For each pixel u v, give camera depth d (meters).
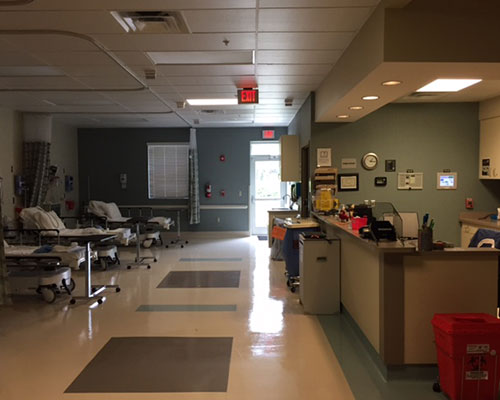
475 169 6.23
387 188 6.25
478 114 6.18
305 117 6.86
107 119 8.77
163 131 10.08
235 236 10.25
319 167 6.23
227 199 10.25
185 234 10.23
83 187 10.07
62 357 3.32
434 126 6.21
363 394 2.75
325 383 2.90
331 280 4.42
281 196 10.48
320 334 3.83
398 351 2.94
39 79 5.38
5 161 7.10
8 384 2.88
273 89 6.05
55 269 4.95
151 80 5.47
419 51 3.02
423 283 2.95
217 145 10.20
